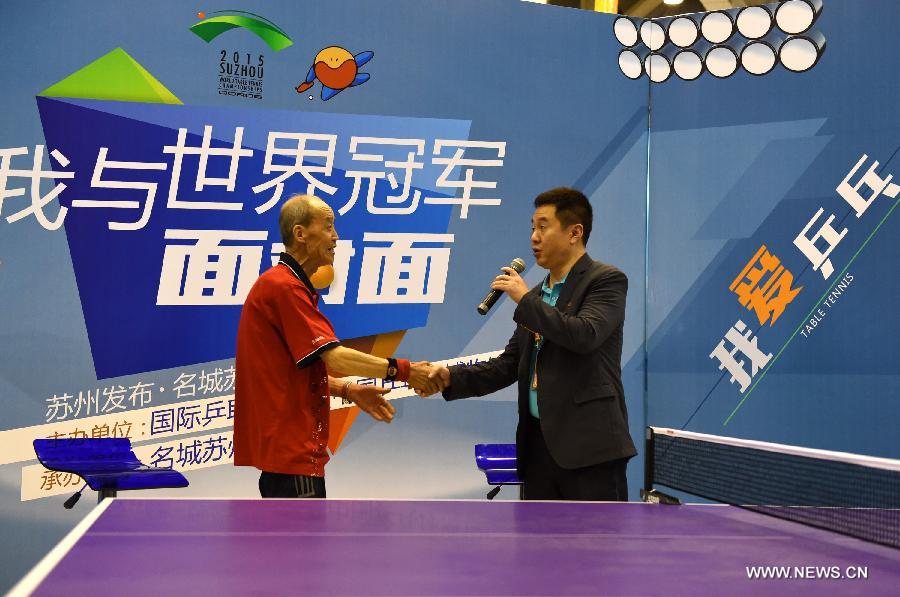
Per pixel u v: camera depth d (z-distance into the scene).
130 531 1.70
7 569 3.51
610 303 2.64
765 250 4.16
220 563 1.42
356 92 3.97
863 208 4.01
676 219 4.27
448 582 1.31
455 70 4.09
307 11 3.91
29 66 3.57
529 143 4.18
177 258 3.74
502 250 4.15
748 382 4.17
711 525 1.90
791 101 4.12
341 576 1.34
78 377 3.62
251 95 3.84
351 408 3.94
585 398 2.62
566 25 4.23
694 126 4.25
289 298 2.58
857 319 4.01
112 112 3.67
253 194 3.84
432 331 4.06
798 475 2.24
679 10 4.62
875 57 4.00
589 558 1.52
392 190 4.01
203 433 3.78
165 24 3.73
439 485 4.04
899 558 1.56
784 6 4.12
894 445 3.94
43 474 3.57
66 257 3.61
